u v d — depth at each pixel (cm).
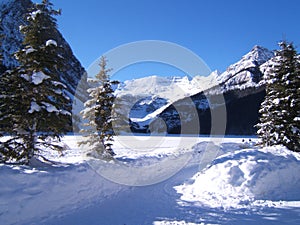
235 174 880
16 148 804
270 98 1625
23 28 877
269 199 779
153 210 659
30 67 847
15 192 555
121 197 766
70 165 824
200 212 645
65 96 866
